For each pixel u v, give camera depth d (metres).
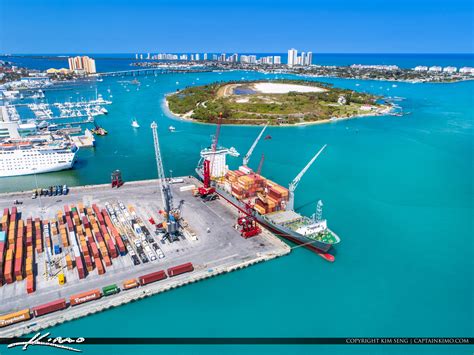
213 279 117.44
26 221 140.75
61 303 100.00
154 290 108.75
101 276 113.38
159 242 133.38
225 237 138.38
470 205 177.50
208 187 176.00
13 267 116.00
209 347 94.56
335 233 148.50
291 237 137.75
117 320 101.31
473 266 128.50
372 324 102.75
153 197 173.00
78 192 177.62
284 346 95.50
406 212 169.75
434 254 135.50
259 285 116.44
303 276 121.31
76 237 133.50
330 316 105.12
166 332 98.12
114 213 154.88
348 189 196.25
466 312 107.44
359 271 124.94
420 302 111.25
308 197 185.12
